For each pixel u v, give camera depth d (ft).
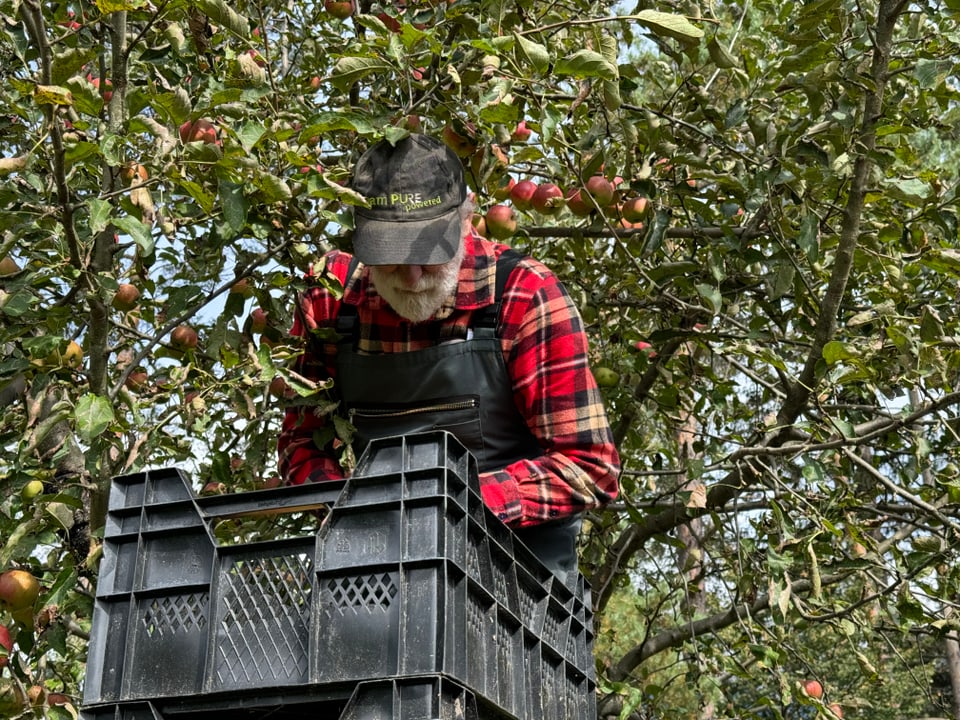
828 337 11.17
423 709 4.37
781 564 10.31
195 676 4.83
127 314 10.05
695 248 13.17
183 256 10.41
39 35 6.10
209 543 4.98
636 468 15.06
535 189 11.39
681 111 12.57
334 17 10.86
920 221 12.56
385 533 4.72
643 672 14.85
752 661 15.44
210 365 9.02
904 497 10.94
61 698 9.57
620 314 13.33
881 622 15.05
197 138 8.14
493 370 6.87
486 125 8.89
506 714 5.03
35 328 8.50
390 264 6.20
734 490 13.51
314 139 9.24
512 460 6.96
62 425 9.73
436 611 4.51
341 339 7.27
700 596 22.98
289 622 4.80
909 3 10.36
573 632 6.39
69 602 8.46
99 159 8.21
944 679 35.60
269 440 10.48
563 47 10.94
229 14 7.61
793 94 13.55
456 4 9.00
